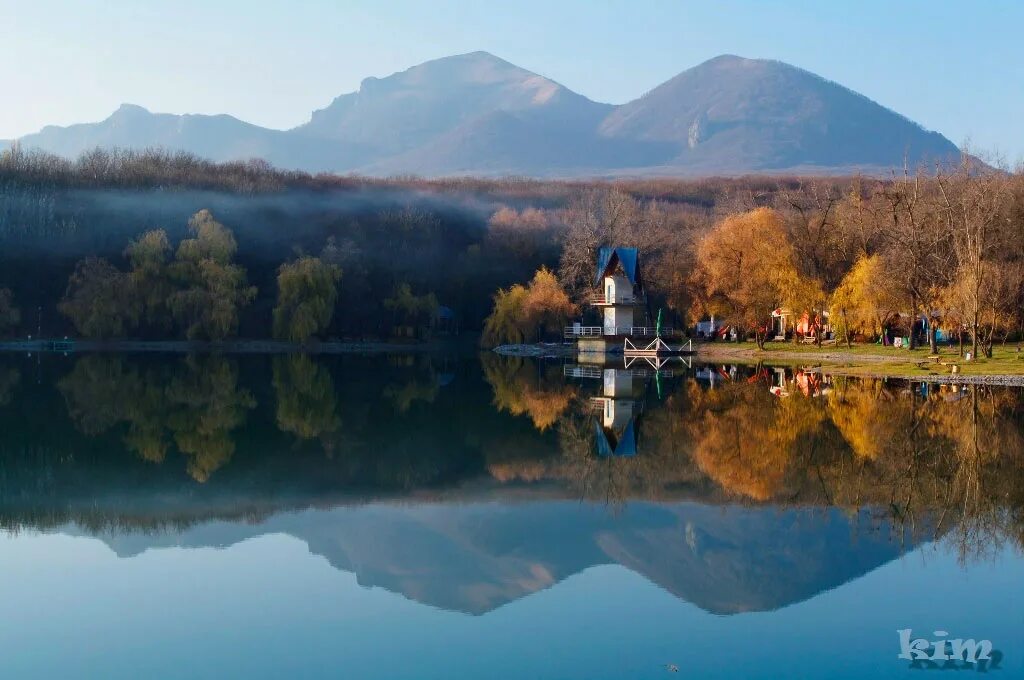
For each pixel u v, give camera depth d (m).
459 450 40.38
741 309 101.50
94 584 21.95
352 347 135.75
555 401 59.78
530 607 20.62
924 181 100.69
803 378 72.81
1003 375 64.31
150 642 18.59
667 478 34.00
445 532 26.73
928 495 30.61
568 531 26.86
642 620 19.86
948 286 79.88
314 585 21.98
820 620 19.77
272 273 152.62
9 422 48.91
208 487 32.38
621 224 134.62
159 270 121.00
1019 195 87.62
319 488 32.44
